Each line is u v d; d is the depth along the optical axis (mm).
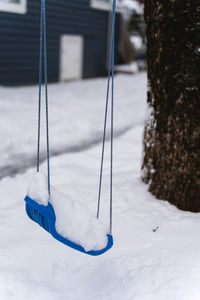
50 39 13086
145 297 1975
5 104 8867
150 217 3039
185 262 2229
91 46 15453
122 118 8672
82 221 1922
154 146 3410
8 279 2326
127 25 17609
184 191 3143
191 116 3020
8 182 4535
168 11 2967
